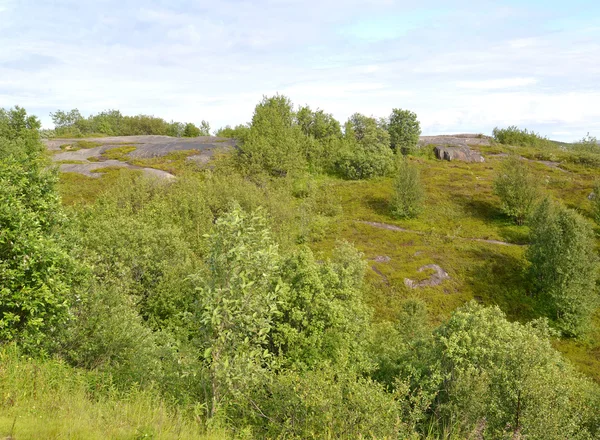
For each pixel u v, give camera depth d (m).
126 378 12.23
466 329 19.81
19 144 53.03
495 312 21.91
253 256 9.68
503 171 66.75
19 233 12.23
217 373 9.57
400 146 86.50
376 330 28.62
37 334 11.57
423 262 47.62
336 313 20.88
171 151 74.31
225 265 9.77
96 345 13.29
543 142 111.81
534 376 13.68
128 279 25.17
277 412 10.59
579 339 38.69
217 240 9.84
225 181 53.88
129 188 47.41
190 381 11.45
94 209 37.81
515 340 17.50
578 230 42.53
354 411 10.34
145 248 27.45
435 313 39.44
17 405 8.33
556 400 13.95
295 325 21.12
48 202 15.58
